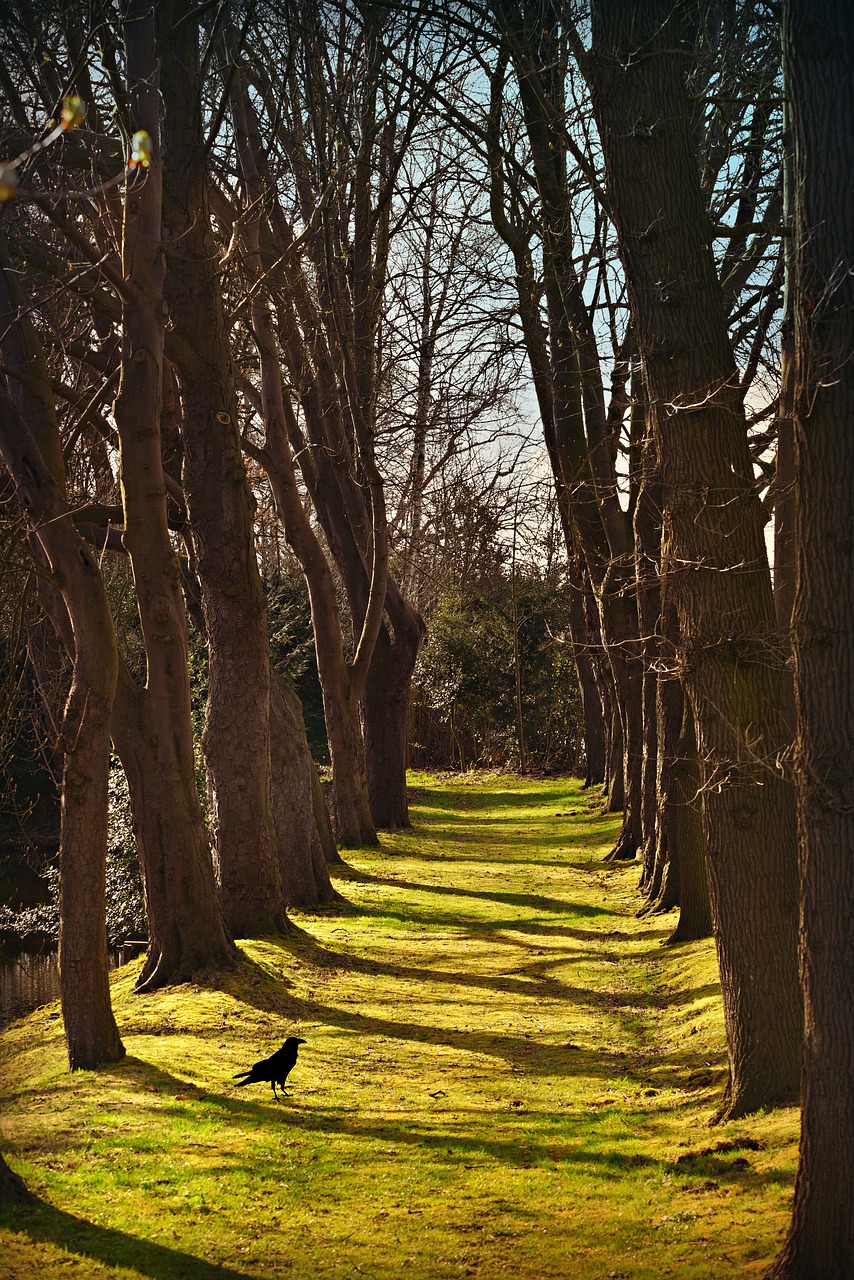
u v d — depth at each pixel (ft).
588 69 28.25
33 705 52.80
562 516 80.38
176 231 52.31
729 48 42.83
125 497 43.57
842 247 17.30
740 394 27.35
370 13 58.29
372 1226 22.43
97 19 41.93
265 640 56.08
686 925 55.01
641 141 26.66
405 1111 31.24
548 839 104.17
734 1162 24.07
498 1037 40.91
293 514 84.38
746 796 27.22
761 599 27.09
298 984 47.26
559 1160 26.30
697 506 26.86
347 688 91.40
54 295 39.88
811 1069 17.15
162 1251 20.80
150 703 45.68
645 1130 28.55
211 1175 25.30
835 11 17.40
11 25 43.06
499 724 184.96
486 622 182.60
